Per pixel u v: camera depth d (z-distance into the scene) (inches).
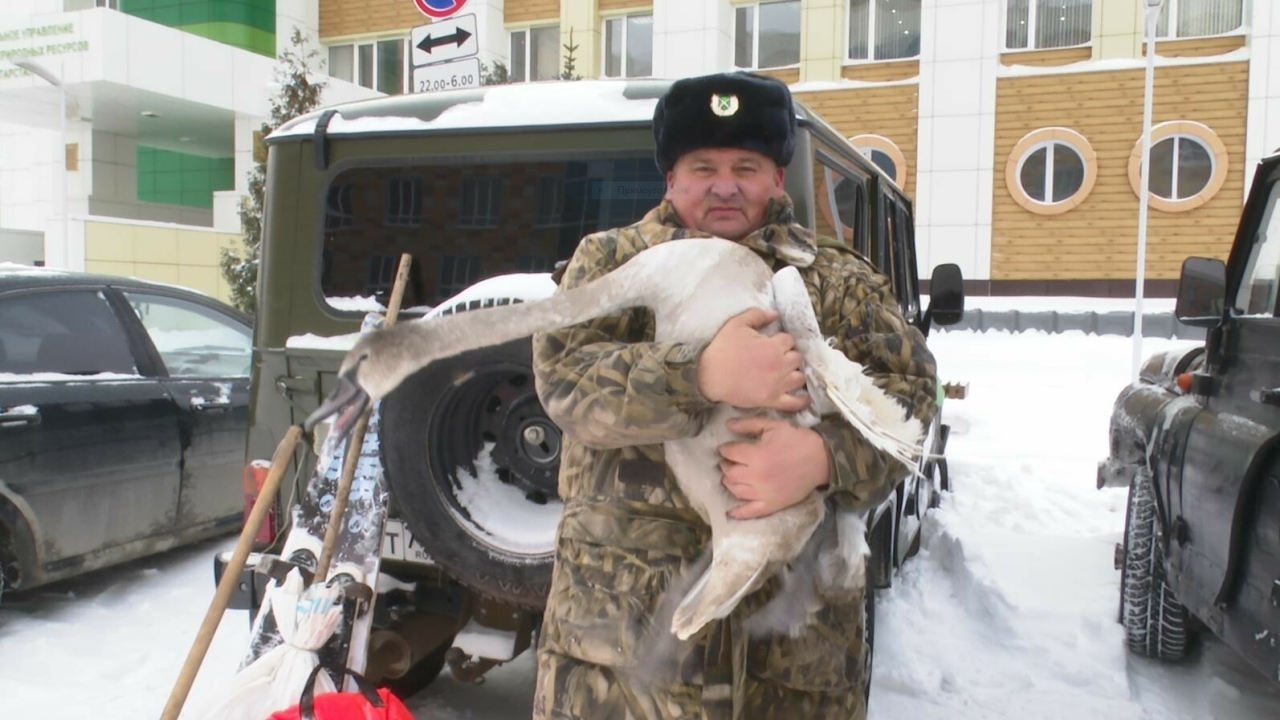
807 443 62.3
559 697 69.7
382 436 107.7
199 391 209.3
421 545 109.5
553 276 85.3
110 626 183.0
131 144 826.8
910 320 239.6
